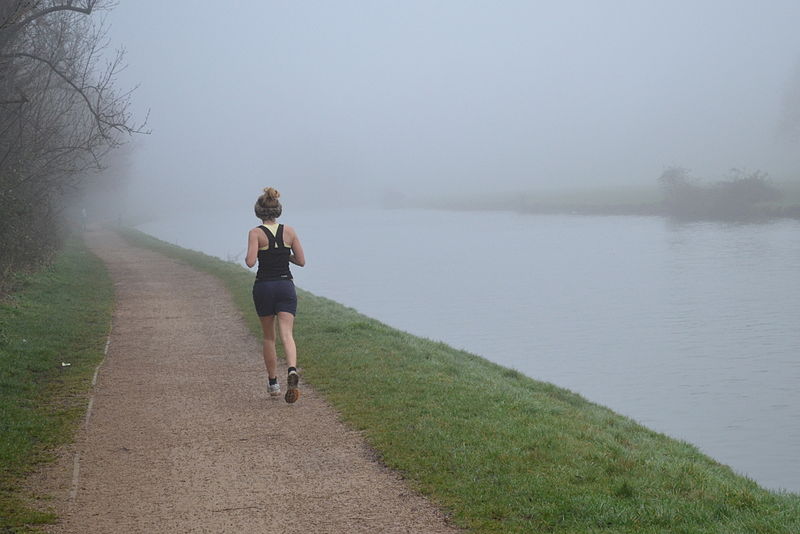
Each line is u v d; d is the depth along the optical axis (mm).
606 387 17406
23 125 19641
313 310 16188
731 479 6887
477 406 8094
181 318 15398
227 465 6484
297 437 7238
